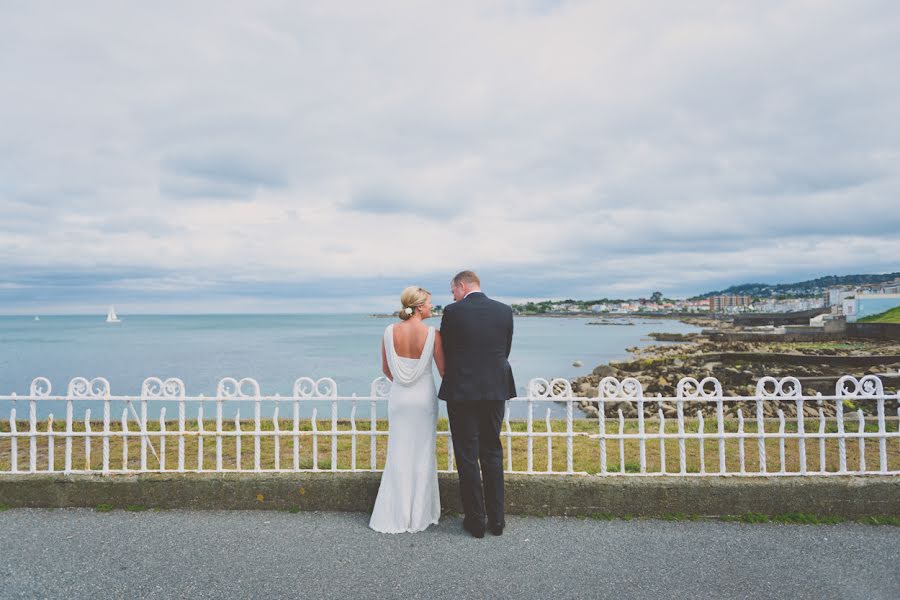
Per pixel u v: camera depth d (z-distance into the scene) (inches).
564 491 195.5
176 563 159.0
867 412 639.8
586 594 143.0
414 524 183.2
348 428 343.6
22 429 334.3
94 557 162.4
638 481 195.0
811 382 797.2
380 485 194.4
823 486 191.5
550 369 1418.6
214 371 1273.4
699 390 201.5
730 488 192.5
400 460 184.7
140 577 150.7
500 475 183.0
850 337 1963.6
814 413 640.4
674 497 193.6
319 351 1959.9
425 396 187.2
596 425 348.5
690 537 177.8
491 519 181.2
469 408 180.5
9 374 1221.1
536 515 196.5
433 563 160.1
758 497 191.9
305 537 177.6
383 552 167.2
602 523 189.6
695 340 2637.8
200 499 199.9
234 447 289.6
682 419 200.7
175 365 1418.6
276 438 207.5
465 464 180.4
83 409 717.3
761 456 200.1
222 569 155.7
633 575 153.2
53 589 143.9
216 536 177.6
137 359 1605.6
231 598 140.5
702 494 193.0
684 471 201.3
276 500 199.9
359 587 146.2
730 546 171.2
